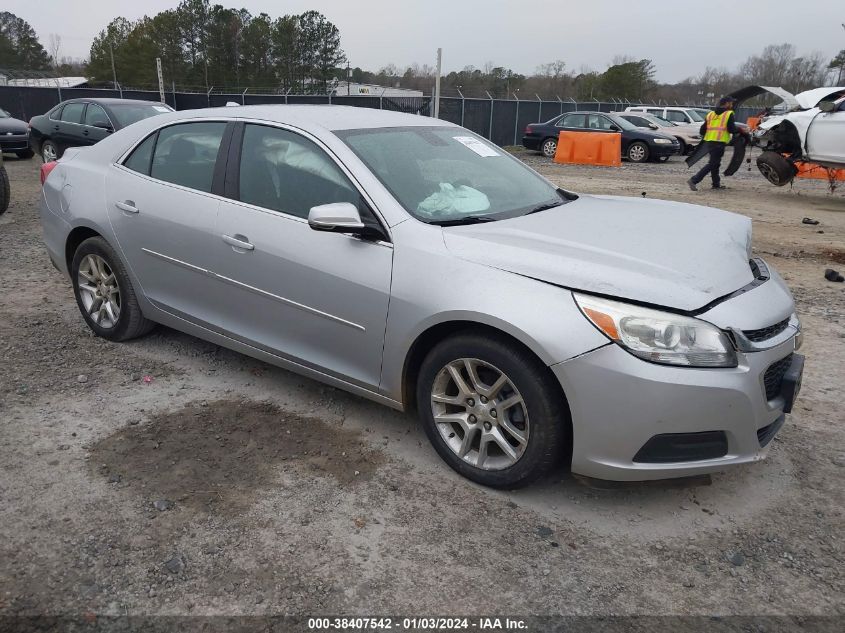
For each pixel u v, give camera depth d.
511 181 3.99
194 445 3.46
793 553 2.78
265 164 3.74
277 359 3.80
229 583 2.52
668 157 22.17
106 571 2.56
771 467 3.41
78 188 4.62
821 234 9.38
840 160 11.97
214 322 4.02
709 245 3.24
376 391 3.40
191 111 4.29
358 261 3.29
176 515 2.89
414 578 2.58
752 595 2.54
